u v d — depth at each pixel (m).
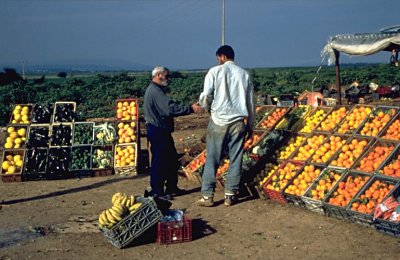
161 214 7.57
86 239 7.89
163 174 10.12
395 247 7.01
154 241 7.70
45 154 13.08
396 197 7.69
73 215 9.30
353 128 10.05
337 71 13.91
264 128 11.68
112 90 44.16
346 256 6.75
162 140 10.02
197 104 10.01
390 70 57.47
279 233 7.81
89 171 12.91
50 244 7.71
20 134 13.45
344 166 9.12
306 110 11.54
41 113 13.93
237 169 9.48
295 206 9.25
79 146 13.33
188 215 9.04
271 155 10.75
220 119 9.27
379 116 9.86
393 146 9.00
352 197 8.20
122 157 13.19
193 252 7.17
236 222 8.49
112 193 11.02
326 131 10.38
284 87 45.59
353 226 7.97
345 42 13.16
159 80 10.00
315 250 7.02
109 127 13.66
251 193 10.20
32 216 9.32
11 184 12.41
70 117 13.98
